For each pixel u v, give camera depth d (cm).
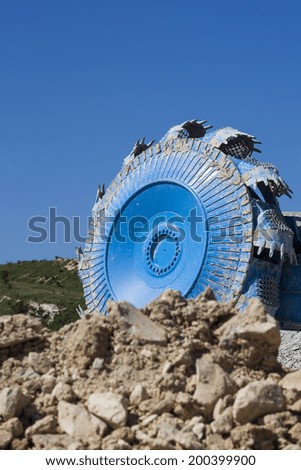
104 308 3516
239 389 1412
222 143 3328
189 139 3409
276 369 1513
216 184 3234
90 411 1368
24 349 1544
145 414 1369
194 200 3269
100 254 3588
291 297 3266
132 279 3444
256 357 1495
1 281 7100
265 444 1329
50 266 7669
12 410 1391
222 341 1494
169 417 1363
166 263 3341
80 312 3625
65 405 1384
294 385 1439
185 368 1440
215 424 1348
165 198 3403
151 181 3459
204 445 1328
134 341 1483
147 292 3338
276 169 3212
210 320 1537
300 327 3241
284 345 2908
